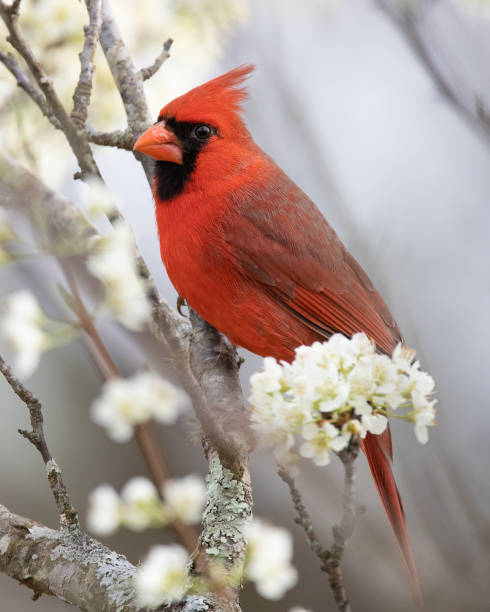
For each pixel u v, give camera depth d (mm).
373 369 4207
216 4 8055
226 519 5504
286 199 7570
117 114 7602
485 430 10070
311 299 7473
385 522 8727
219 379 6617
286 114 10055
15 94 6520
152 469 4082
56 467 5074
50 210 5234
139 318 4676
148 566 4039
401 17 8172
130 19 7930
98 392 9891
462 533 7691
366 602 8234
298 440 4988
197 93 7383
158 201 7387
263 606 8719
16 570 5094
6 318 4582
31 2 7105
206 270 7207
